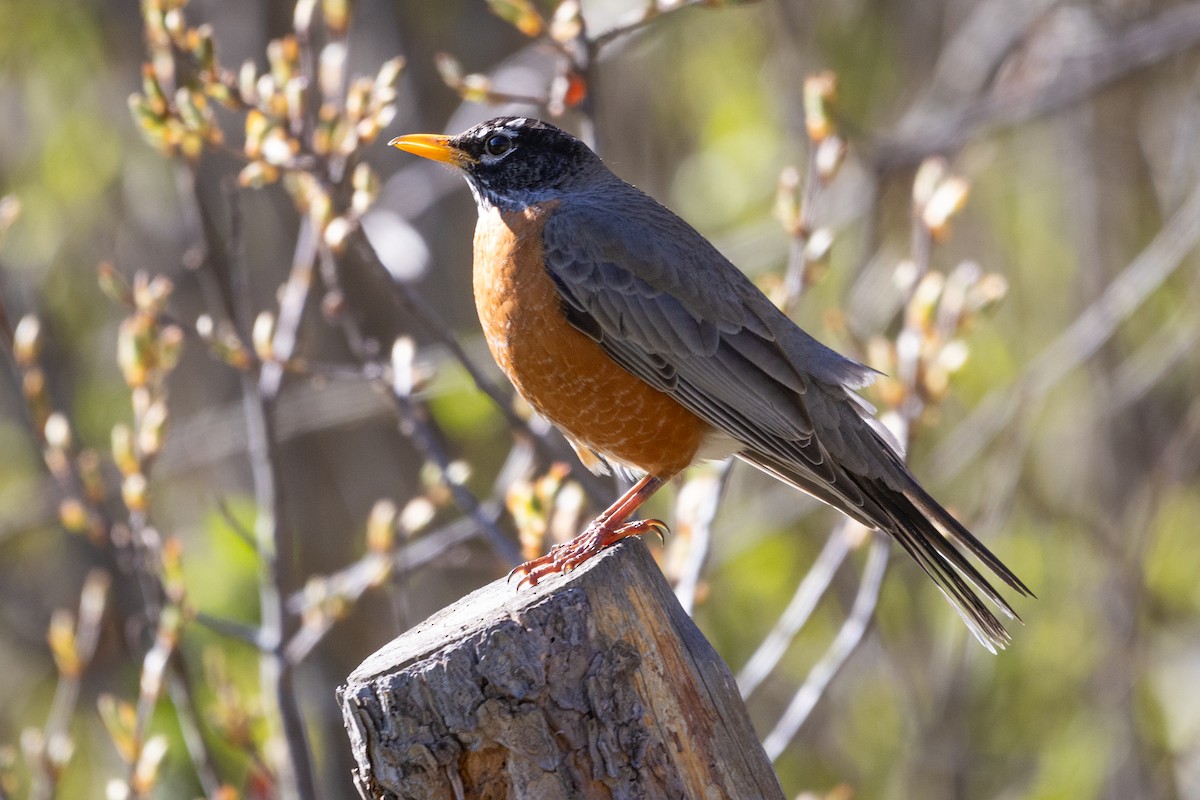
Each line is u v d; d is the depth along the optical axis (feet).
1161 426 51.13
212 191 42.19
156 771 28.55
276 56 28.32
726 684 19.16
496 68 43.42
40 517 47.39
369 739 18.17
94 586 32.53
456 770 18.13
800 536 52.90
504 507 31.53
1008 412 45.55
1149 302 55.52
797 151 52.24
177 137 27.89
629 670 18.44
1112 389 49.49
